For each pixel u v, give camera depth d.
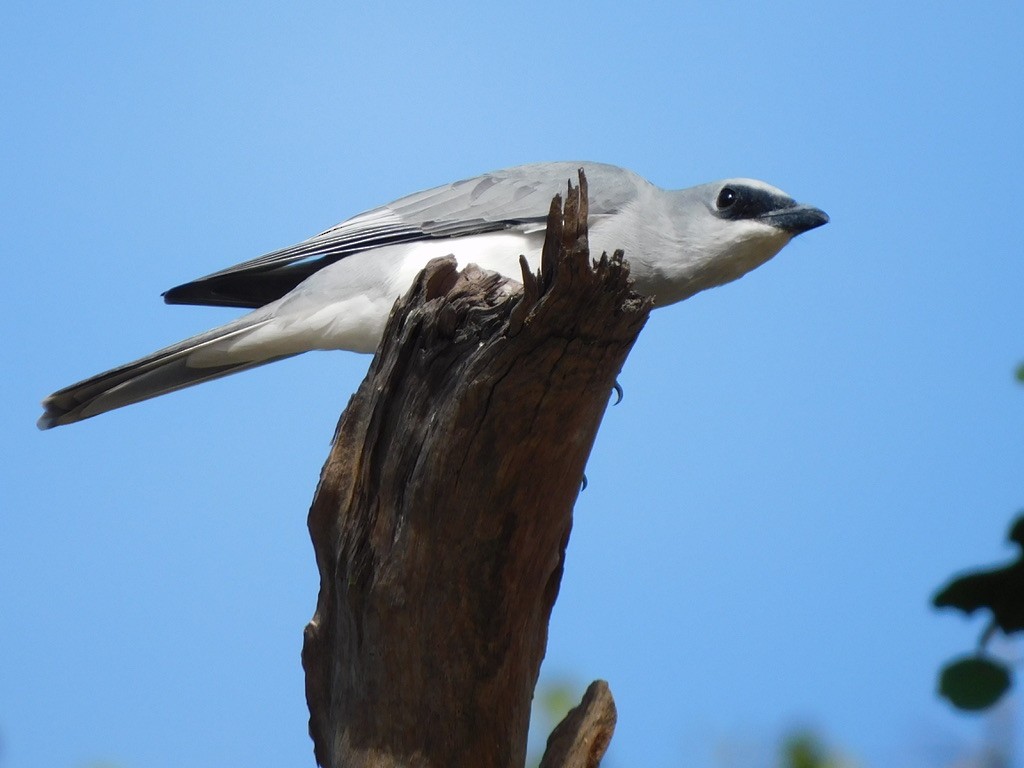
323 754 8.51
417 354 7.20
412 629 7.44
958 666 4.73
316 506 7.80
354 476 7.61
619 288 6.50
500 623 7.41
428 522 7.25
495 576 7.29
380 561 7.45
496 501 7.11
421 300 7.16
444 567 7.30
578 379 6.80
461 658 7.45
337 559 7.74
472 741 7.61
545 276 6.56
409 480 7.29
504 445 6.96
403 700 7.59
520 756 7.85
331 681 8.25
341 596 7.73
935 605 4.81
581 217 6.35
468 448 7.01
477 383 6.82
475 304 7.00
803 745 7.82
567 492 7.25
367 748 7.71
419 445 7.22
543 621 8.16
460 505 7.15
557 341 6.66
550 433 6.95
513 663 7.55
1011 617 4.72
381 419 7.39
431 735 7.61
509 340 6.70
